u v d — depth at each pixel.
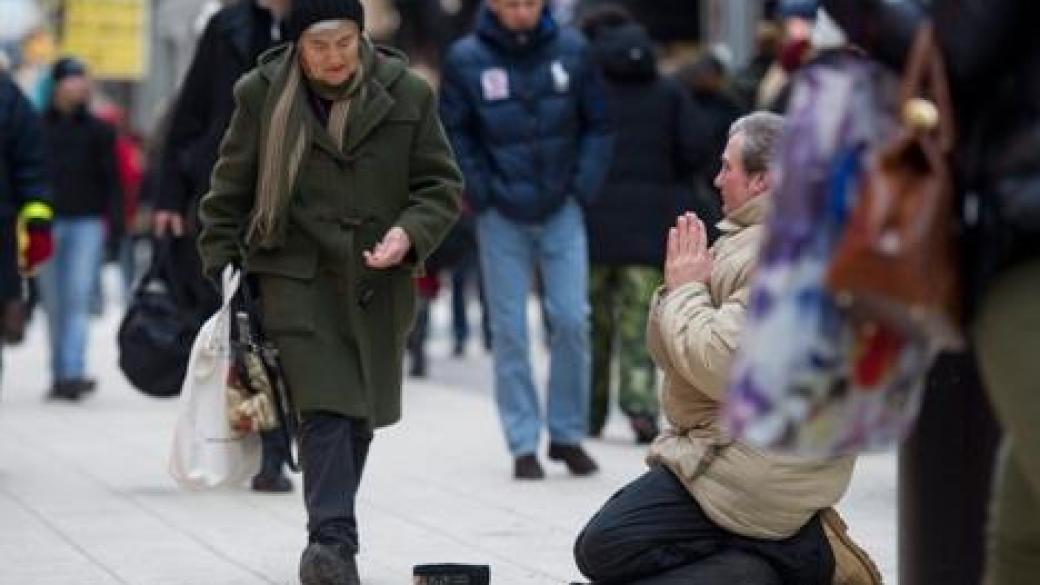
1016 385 10.11
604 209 26.98
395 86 17.61
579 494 23.14
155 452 26.83
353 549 17.05
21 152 25.31
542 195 24.12
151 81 68.50
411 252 17.42
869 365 9.97
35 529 20.98
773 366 9.89
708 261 14.73
